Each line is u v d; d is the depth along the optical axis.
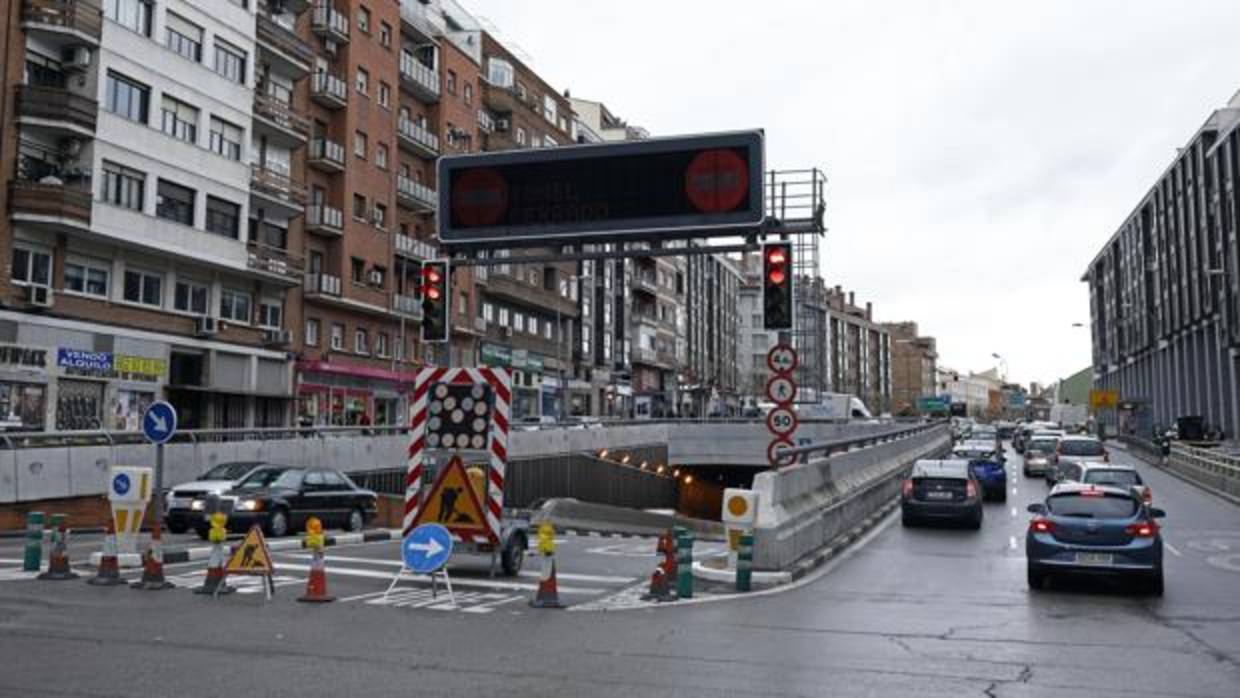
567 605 12.54
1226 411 64.62
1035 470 42.78
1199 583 15.53
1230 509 29.47
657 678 8.55
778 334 17.98
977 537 21.86
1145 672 9.09
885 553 18.97
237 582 13.77
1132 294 96.06
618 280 84.44
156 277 37.44
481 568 16.14
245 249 40.75
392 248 52.88
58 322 32.69
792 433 17.58
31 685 7.93
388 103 53.31
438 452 15.10
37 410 31.86
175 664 8.74
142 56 35.69
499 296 65.81
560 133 77.81
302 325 46.09
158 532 13.28
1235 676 8.95
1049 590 14.52
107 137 33.94
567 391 67.38
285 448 28.48
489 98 66.88
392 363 53.22
